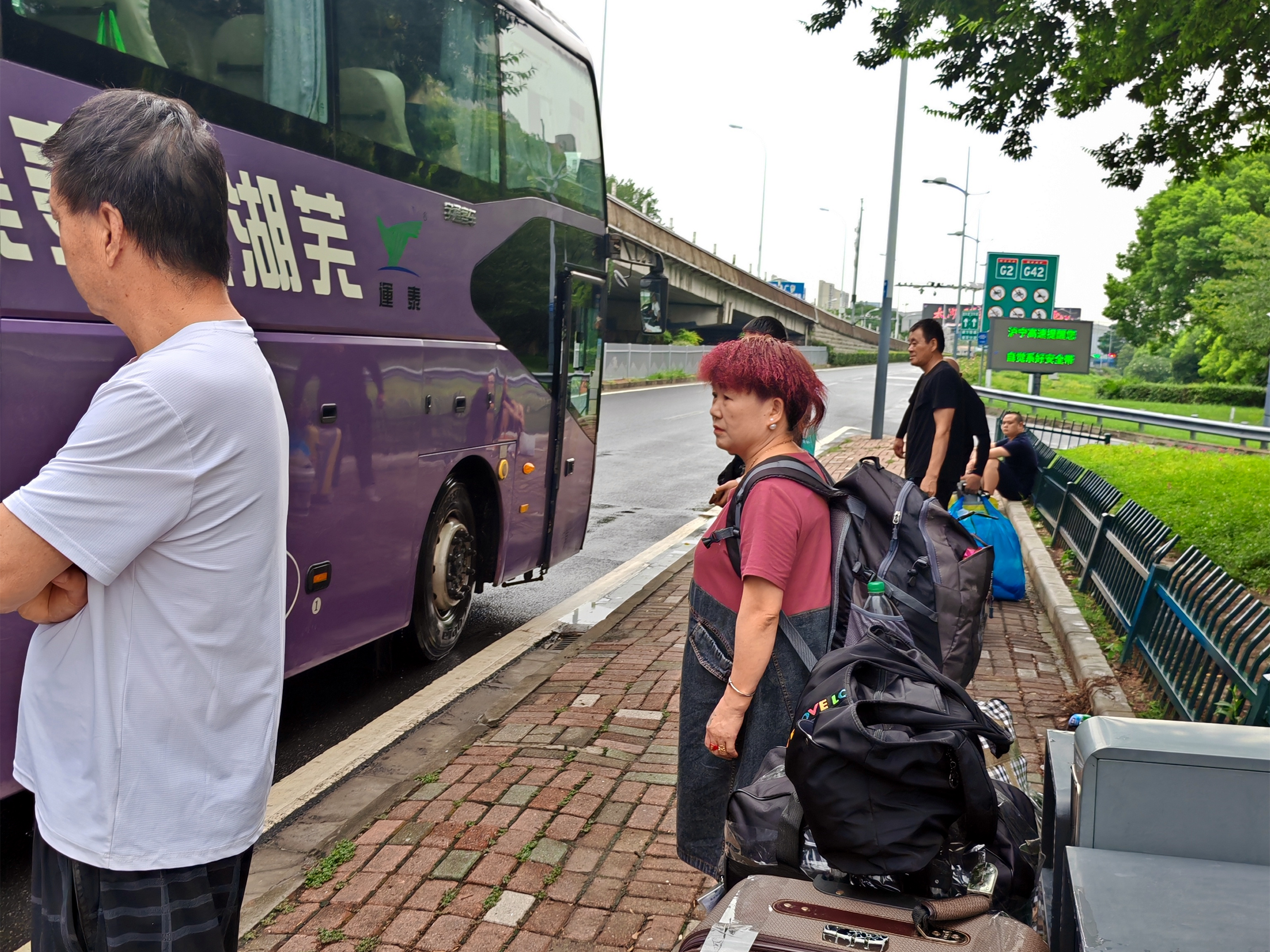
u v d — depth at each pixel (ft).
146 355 5.34
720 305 172.86
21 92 10.30
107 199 5.29
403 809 13.09
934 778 6.17
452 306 18.85
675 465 53.62
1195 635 15.21
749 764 8.35
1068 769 7.04
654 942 10.15
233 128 13.30
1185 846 5.29
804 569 8.31
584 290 24.80
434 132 17.97
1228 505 33.24
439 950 10.00
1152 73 28.96
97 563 5.05
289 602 15.01
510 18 20.40
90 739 5.28
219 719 5.50
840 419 95.09
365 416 16.39
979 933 6.09
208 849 5.46
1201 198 190.90
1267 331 153.69
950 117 33.19
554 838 12.28
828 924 6.19
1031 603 24.77
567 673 18.97
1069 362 106.11
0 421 10.14
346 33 15.46
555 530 24.32
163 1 12.16
